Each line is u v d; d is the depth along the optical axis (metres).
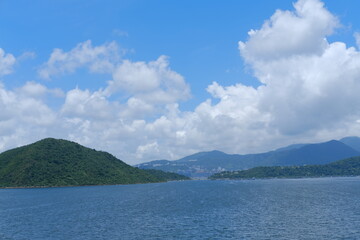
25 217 116.50
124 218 110.75
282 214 112.12
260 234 81.38
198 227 91.62
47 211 132.75
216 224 95.50
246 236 79.62
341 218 101.25
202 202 160.62
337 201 150.62
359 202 144.38
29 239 81.38
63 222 104.12
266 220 100.56
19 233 88.31
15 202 170.88
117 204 157.75
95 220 107.25
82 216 117.00
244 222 97.88
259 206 137.12
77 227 95.06
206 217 109.19
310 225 91.25
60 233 87.25
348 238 75.88
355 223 92.44
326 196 178.88
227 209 129.25
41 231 90.31
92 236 83.06
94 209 138.12
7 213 128.12
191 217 110.00
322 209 122.88
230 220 101.94
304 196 182.00
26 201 176.12
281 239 76.25
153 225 96.31
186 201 168.12
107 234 84.94
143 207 143.12
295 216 107.19
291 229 86.44
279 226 90.69
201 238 78.50
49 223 102.62
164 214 118.81
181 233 84.25
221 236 80.12
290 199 165.75
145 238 79.81
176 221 102.44
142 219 107.88
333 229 85.25
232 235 80.88
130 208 140.12
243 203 150.88
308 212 115.69
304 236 78.62
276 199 167.62
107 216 116.19
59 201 174.62
